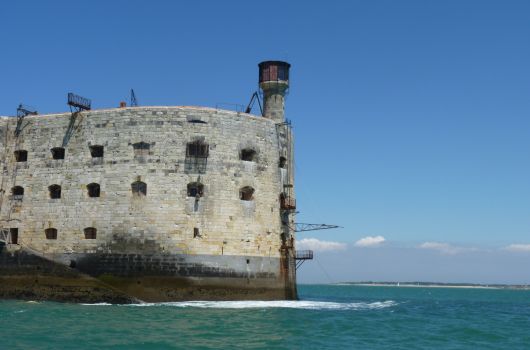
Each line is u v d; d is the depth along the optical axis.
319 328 33.69
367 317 41.38
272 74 54.22
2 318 34.47
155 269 45.12
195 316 36.72
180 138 46.94
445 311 53.44
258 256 47.78
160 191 46.09
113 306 42.75
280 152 51.53
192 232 45.84
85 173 47.66
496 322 42.94
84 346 25.62
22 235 48.56
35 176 49.19
